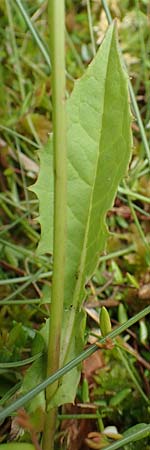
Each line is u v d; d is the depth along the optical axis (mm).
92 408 238
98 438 217
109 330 170
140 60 397
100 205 166
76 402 239
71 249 171
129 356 260
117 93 160
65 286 173
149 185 333
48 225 173
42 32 407
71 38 419
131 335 270
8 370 220
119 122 160
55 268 150
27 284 268
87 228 170
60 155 138
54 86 132
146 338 266
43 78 385
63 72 131
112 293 287
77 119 165
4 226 316
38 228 322
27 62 388
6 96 375
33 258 287
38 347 184
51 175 170
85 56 410
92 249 168
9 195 332
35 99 366
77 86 164
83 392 238
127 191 296
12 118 357
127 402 241
